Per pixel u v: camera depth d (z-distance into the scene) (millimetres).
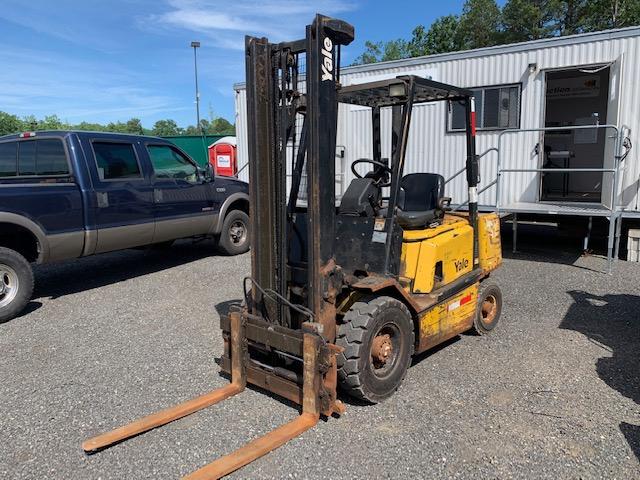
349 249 3945
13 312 5801
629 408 3625
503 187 9961
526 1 35844
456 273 4602
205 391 3994
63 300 6566
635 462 2996
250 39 3588
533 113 9461
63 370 4434
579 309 5934
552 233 11297
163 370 4395
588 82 11922
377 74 10977
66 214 6434
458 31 39094
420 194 4715
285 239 3803
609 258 7578
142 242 7453
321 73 3396
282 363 3939
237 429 3410
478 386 3996
